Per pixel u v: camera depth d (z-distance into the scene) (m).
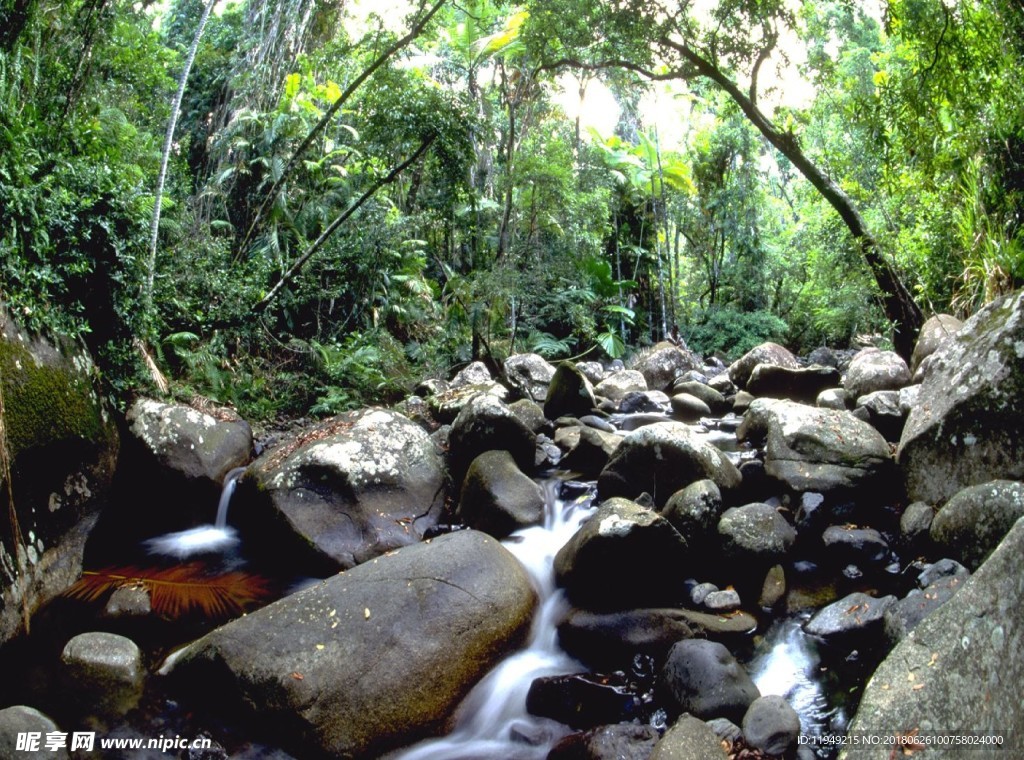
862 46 13.57
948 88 6.56
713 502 4.03
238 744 2.79
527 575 3.67
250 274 8.01
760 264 15.50
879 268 8.28
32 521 3.81
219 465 5.13
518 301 10.73
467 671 3.06
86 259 4.63
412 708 2.86
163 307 6.78
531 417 6.45
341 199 9.87
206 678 2.99
